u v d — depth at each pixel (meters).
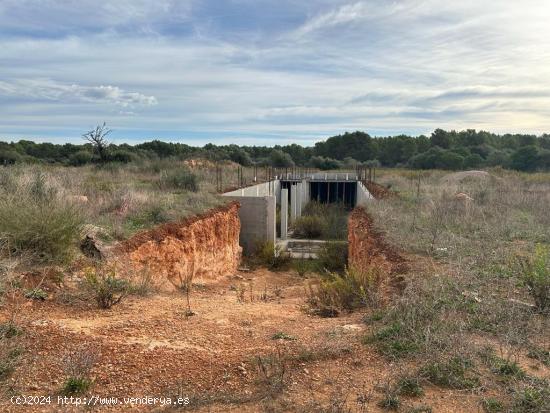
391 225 11.20
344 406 3.37
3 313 4.99
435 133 85.75
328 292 6.78
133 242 9.09
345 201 35.31
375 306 5.73
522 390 3.47
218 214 14.30
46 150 47.09
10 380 3.61
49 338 4.44
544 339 4.56
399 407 3.38
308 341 4.70
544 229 10.68
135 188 16.31
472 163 62.72
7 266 5.81
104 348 4.32
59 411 3.26
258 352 4.40
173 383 3.76
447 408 3.40
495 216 12.18
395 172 47.69
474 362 3.98
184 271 10.84
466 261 7.52
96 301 5.97
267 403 3.44
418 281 6.12
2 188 9.71
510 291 5.94
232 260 15.20
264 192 25.39
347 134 86.25
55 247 6.76
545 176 35.44
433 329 4.57
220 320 5.66
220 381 3.82
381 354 4.30
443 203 13.98
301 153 82.00
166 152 54.69
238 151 59.12
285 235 21.80
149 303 6.48
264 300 8.38
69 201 9.27
